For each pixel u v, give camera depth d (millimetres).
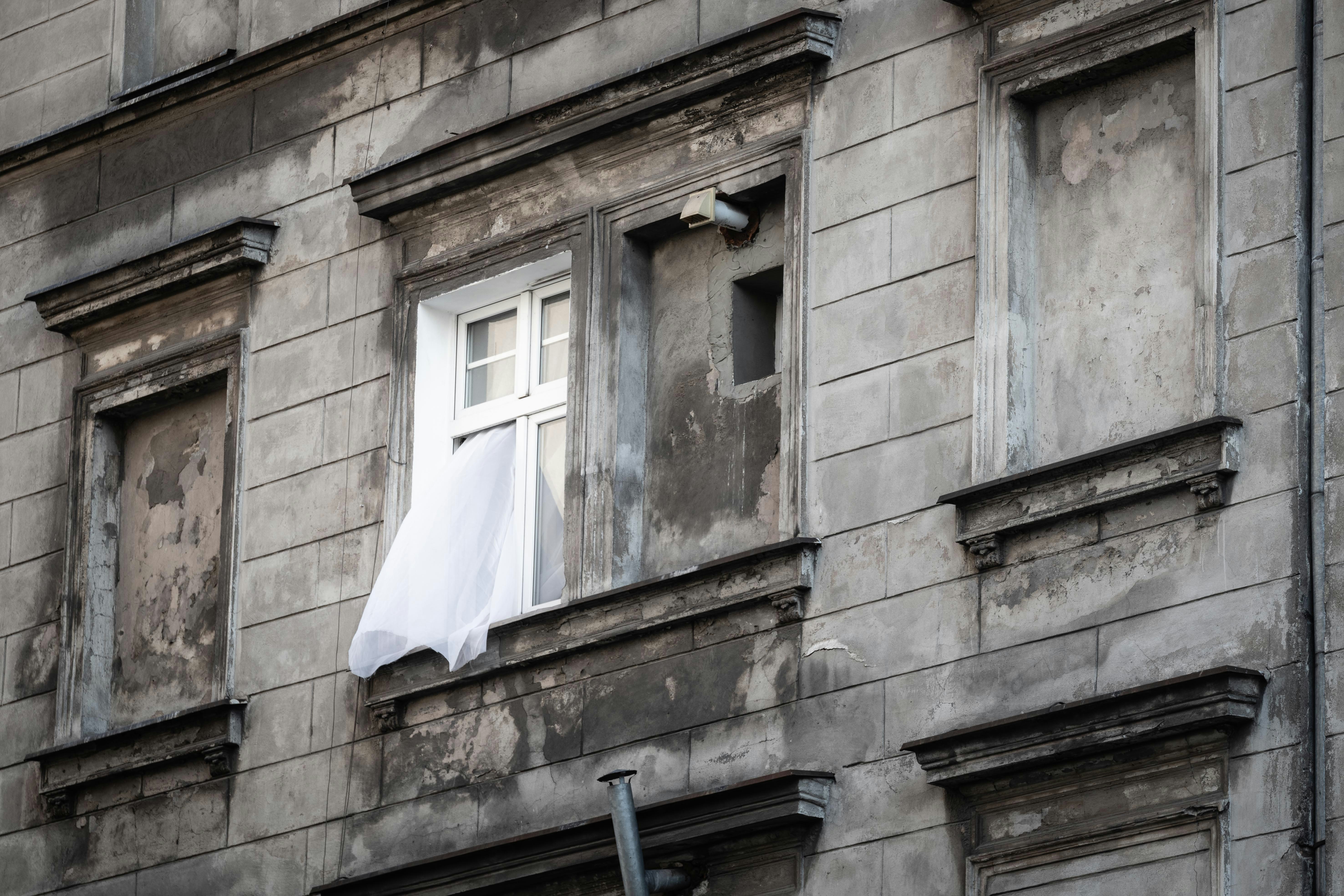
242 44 47125
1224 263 34562
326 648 42719
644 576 40000
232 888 42688
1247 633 33219
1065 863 34000
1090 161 36750
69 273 48281
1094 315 36250
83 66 49344
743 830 36688
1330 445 33188
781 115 39719
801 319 38500
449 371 43250
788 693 37281
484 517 41906
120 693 45969
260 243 45219
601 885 38156
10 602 47344
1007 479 35406
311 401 44125
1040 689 34812
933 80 38125
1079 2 36906
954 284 37188
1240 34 35125
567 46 42438
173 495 46250
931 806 35438
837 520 37469
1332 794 32094
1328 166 34000
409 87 44344
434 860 39438
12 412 48312
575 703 39562
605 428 40438
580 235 41344
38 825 45688
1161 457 34406
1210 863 32750
